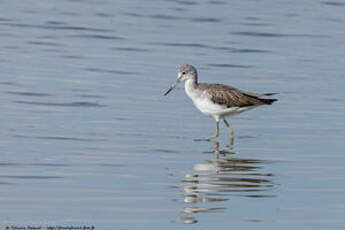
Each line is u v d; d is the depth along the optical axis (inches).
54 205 450.0
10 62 913.5
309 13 1355.8
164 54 1008.2
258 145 629.3
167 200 467.5
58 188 484.1
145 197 472.1
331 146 625.6
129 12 1309.1
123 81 858.1
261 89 842.2
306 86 864.3
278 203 465.4
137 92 813.9
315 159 581.3
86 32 1128.2
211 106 660.1
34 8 1304.1
